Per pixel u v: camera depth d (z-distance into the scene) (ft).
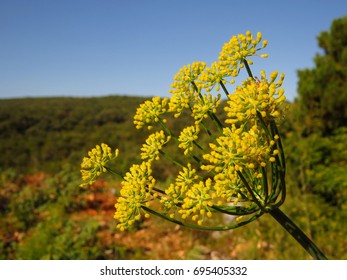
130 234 30.25
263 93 7.14
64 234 27.89
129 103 220.23
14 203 35.19
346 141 35.40
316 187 31.32
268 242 26.20
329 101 43.39
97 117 184.34
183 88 8.50
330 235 25.64
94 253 26.09
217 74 8.18
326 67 47.67
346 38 50.29
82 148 139.23
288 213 27.32
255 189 7.69
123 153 102.73
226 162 7.13
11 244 29.58
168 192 7.81
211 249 27.17
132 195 7.86
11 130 161.58
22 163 128.16
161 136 8.55
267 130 7.21
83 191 37.99
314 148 32.65
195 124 8.39
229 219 30.40
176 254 26.81
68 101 228.84
